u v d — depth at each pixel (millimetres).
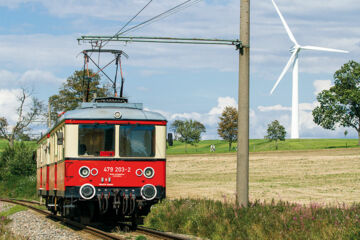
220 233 15383
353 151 89562
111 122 17766
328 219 15117
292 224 14789
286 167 70000
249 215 16500
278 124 122688
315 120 124188
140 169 17703
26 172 55500
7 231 18266
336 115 120438
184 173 69312
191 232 16812
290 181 53656
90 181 17422
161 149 17953
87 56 22906
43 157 25062
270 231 14406
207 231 15992
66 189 17344
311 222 14977
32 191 47000
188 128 136500
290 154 88562
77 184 17375
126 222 20625
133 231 17922
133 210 17578
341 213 16172
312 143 133500
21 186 50562
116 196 17406
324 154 86375
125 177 17594
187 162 83438
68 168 17391
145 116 18062
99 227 19250
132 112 18219
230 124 123375
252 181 54531
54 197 22719
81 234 17438
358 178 54406
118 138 17703
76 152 17469
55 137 20266
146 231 17062
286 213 16391
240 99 19156
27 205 33906
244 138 19000
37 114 97312
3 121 96500
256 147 133875
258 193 41812
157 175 17812
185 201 20219
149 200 17625
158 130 18031
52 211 24828
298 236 13734
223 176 63344
